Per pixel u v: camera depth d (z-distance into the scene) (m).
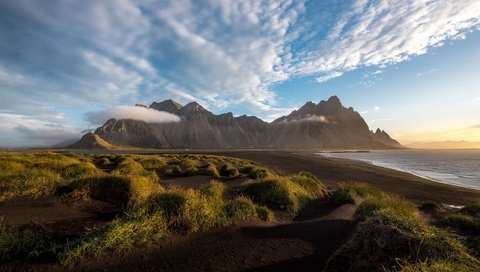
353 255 6.08
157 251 6.96
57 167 19.16
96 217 9.23
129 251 6.77
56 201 10.81
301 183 17.75
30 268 5.74
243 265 6.57
